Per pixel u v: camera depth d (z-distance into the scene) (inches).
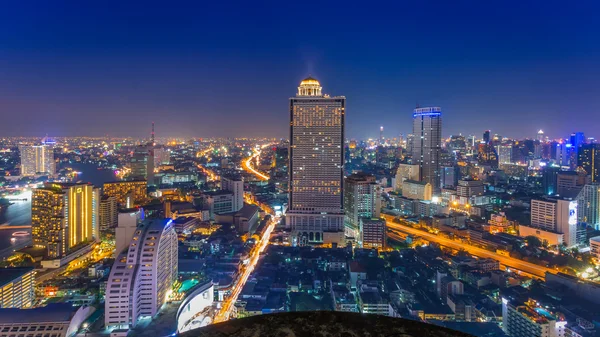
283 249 7111.2
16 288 4832.7
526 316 3833.7
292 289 5226.4
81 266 6624.0
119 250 5137.8
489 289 5064.0
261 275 5629.9
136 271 4345.5
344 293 4923.7
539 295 4756.4
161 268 4670.3
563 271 5954.7
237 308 4603.8
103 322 4315.9
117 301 4212.6
